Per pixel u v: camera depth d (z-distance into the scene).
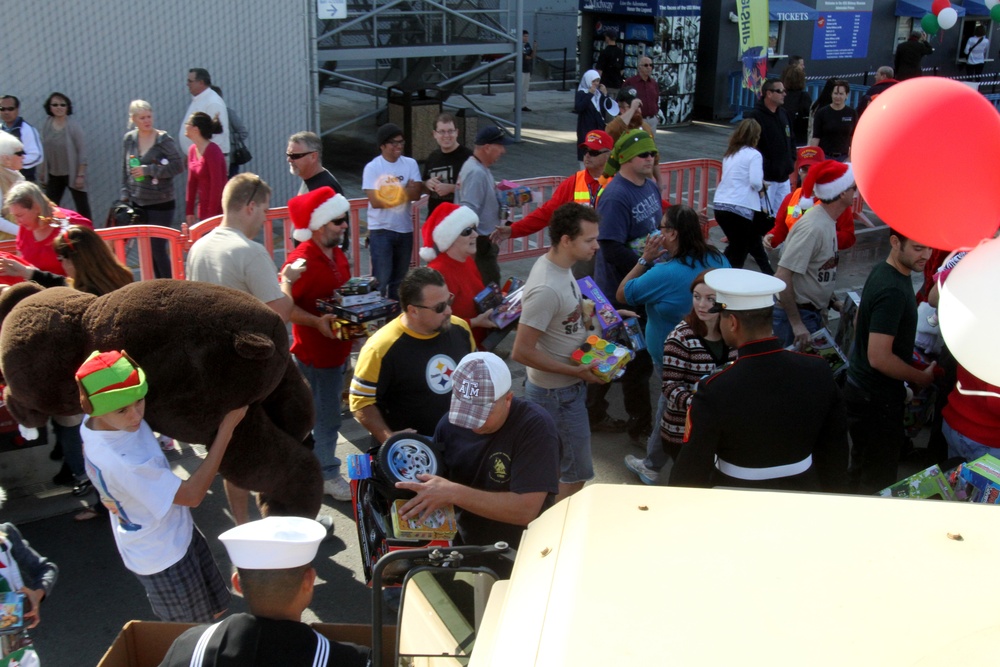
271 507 4.21
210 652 2.40
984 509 2.02
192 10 10.56
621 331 5.44
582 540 1.92
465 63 16.77
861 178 2.41
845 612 1.65
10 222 6.61
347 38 13.97
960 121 2.19
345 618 4.35
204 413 3.50
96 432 3.28
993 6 16.30
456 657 2.51
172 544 3.46
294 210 5.02
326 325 4.89
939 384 5.03
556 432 3.48
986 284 2.11
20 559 3.21
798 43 20.28
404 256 7.89
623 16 19.75
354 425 6.34
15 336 3.57
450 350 4.13
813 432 3.40
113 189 10.69
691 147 17.06
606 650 1.58
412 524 3.30
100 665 2.76
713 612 1.66
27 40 9.82
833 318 8.06
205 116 8.34
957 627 1.60
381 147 7.76
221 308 3.52
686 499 2.09
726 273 3.47
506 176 13.99
